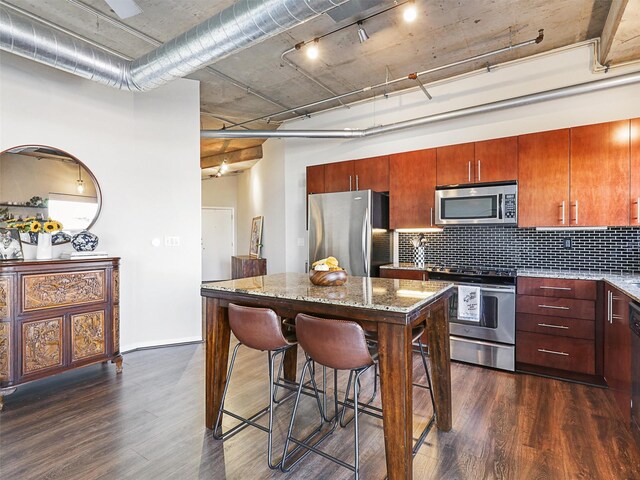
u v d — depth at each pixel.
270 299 1.93
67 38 2.54
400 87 4.32
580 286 2.80
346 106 4.86
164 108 3.87
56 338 2.70
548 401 2.51
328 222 4.05
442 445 1.99
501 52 3.35
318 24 3.02
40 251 2.83
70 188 3.26
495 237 3.76
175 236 3.92
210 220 9.07
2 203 2.89
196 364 3.30
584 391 2.67
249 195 8.17
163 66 2.73
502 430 2.14
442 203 3.60
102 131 3.46
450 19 2.96
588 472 1.75
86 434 2.11
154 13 2.86
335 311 1.71
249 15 2.21
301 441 2.04
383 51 3.48
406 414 1.56
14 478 1.72
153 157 3.80
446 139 4.05
